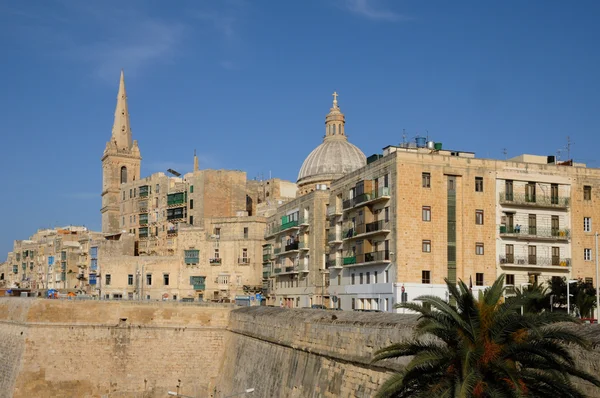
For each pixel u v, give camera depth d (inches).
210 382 3004.4
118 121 6697.8
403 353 1152.8
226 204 5152.6
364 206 2940.5
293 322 2206.0
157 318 3038.9
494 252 2753.4
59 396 2869.1
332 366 1876.2
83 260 5871.1
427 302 1156.5
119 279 4926.2
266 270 4653.1
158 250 5477.4
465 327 1051.3
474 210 2753.4
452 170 2743.6
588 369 1107.3
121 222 6028.5
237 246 4751.5
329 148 4803.2
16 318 3019.2
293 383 2106.3
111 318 3002.0
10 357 2957.7
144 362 2989.7
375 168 2903.5
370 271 2913.4
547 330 1038.4
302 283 3873.0
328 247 3612.2
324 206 3725.4
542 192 2859.3
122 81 6811.0
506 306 1050.1
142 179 5797.2
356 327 1769.2
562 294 2458.2
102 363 2950.3
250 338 2664.9
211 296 4746.6
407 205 2677.2
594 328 1170.6
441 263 2684.5
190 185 5251.0
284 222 4217.5
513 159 3083.2
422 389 1085.8
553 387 999.6
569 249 2866.6
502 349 1034.1
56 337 2918.3
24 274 7564.0
